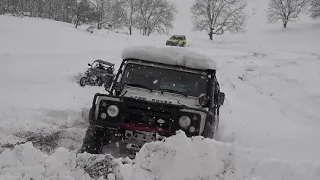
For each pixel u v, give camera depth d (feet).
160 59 21.01
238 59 72.49
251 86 49.49
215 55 78.64
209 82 20.51
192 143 13.89
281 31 166.30
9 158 12.94
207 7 161.38
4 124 22.11
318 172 15.66
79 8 123.65
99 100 17.70
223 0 162.20
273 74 55.16
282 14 179.52
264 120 32.94
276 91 47.14
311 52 93.09
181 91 20.01
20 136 20.42
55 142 19.71
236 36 166.30
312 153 21.59
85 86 39.70
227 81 50.93
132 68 20.99
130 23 148.15
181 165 13.17
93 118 17.62
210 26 161.48
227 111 34.14
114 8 143.84
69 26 104.63
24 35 68.74
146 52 21.08
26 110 25.39
